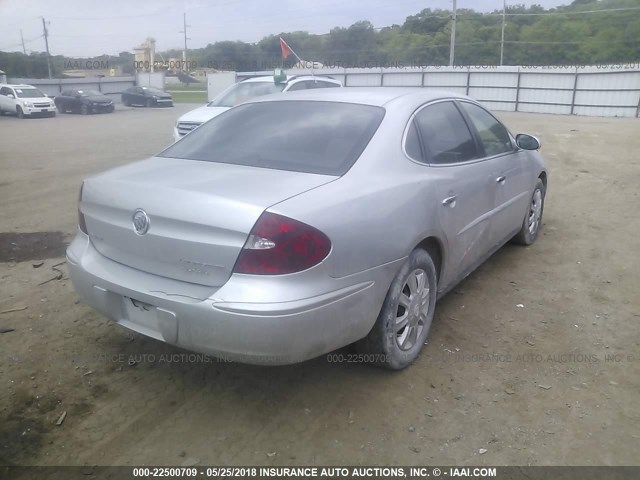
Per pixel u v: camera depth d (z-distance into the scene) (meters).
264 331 2.47
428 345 3.61
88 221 3.10
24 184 9.03
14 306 4.16
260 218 2.48
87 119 26.25
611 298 4.34
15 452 2.62
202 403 3.01
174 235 2.64
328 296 2.61
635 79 27.80
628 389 3.13
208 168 3.12
